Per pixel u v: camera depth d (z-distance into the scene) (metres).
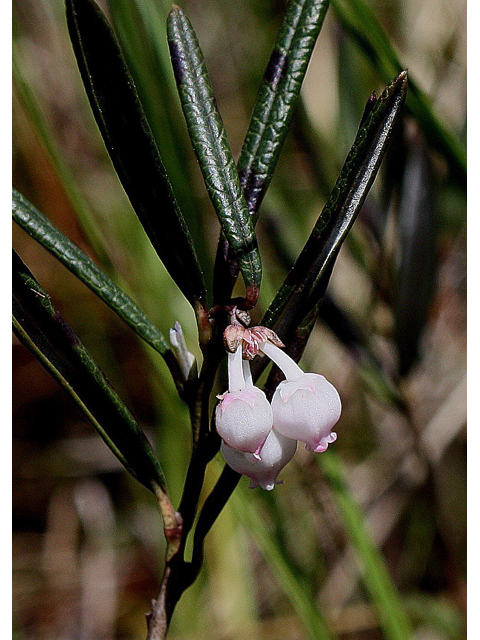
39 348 0.11
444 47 0.21
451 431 0.22
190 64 0.11
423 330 0.18
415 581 0.23
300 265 0.11
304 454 0.21
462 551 0.23
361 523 0.17
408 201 0.18
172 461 0.20
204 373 0.11
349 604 0.22
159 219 0.11
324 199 0.21
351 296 0.22
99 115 0.11
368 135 0.11
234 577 0.21
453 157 0.16
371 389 0.20
